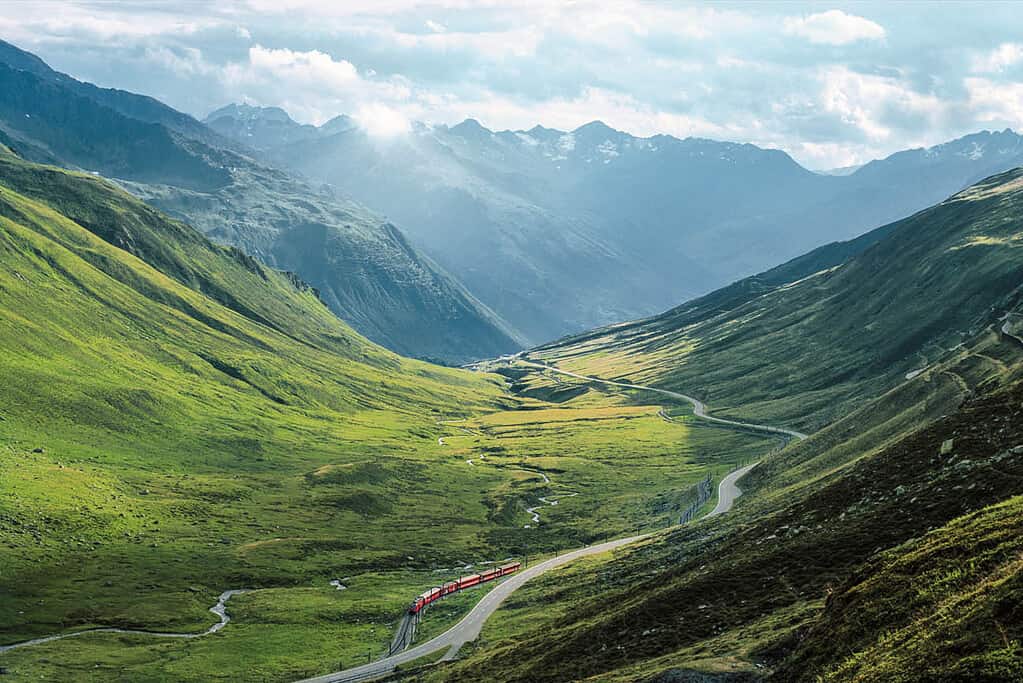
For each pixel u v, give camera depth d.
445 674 111.44
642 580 144.50
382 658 146.25
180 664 145.25
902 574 57.53
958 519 63.47
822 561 83.88
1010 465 80.12
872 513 90.50
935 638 44.72
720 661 62.50
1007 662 38.59
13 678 134.38
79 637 157.38
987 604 44.06
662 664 69.81
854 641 53.44
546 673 86.62
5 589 172.12
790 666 56.81
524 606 163.88
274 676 140.00
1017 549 51.44
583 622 111.62
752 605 81.06
